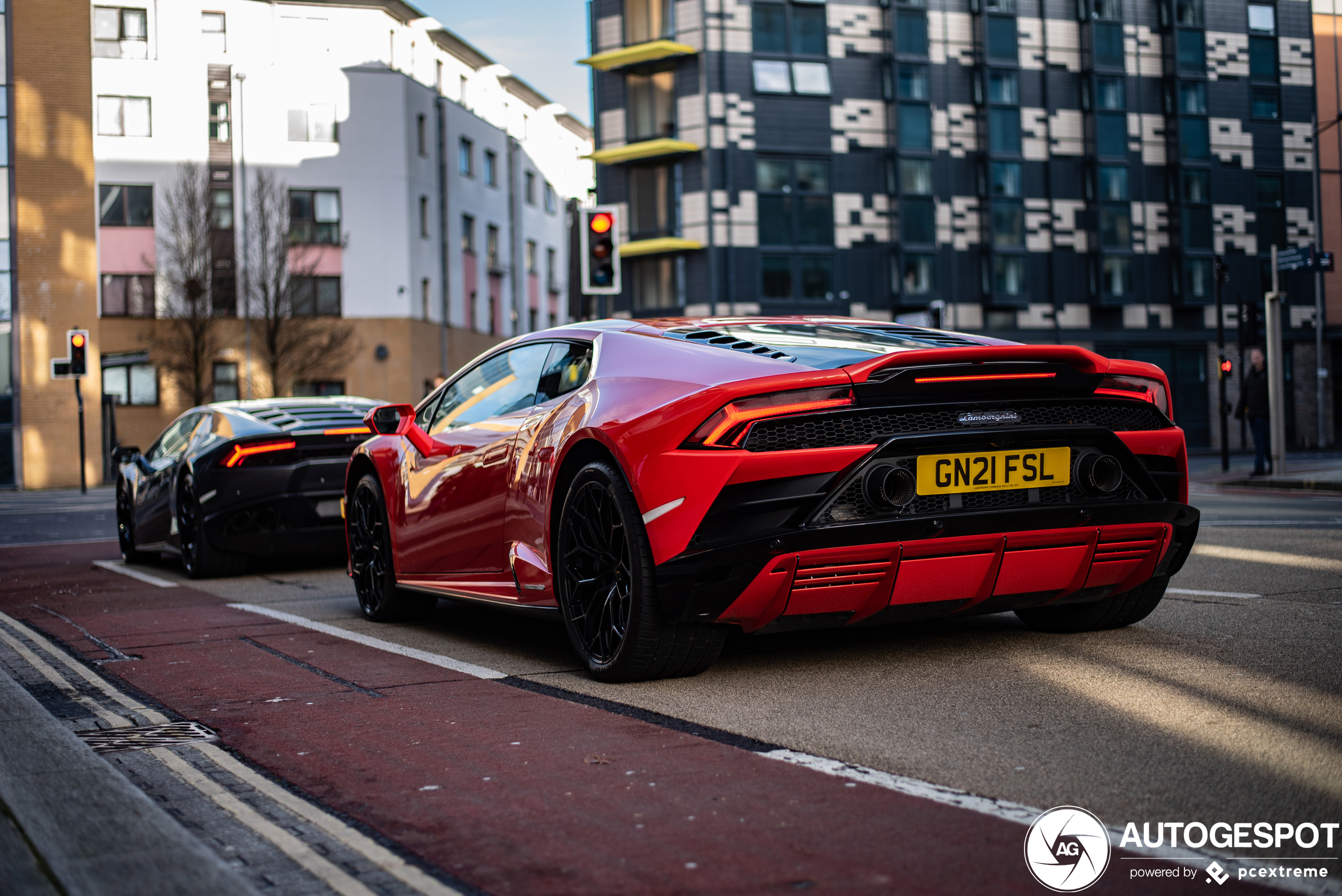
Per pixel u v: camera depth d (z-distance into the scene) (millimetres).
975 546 3703
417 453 5500
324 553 8492
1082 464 3838
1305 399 41031
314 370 38375
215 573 8367
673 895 2146
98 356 36969
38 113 36219
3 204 36031
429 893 2232
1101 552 3930
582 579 4145
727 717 3471
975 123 37719
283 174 39594
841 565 3596
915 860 2271
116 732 3635
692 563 3623
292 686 4258
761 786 2771
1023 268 37750
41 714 3752
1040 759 2916
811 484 3576
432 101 43406
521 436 4586
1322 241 41188
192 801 2889
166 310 37812
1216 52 40031
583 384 4371
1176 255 39438
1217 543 7855
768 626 3736
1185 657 4059
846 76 36656
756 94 36000
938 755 2982
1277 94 40781
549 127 56656
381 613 5812
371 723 3605
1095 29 38656
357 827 2641
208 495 8094
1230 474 19719
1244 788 2645
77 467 36438
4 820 2605
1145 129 39406
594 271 13438
